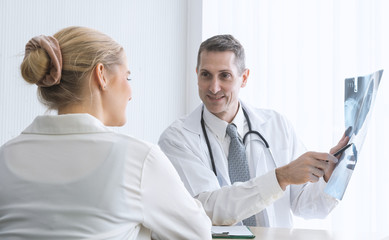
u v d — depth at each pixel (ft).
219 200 5.15
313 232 4.64
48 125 3.17
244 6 9.86
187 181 5.67
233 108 6.08
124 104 3.45
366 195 8.14
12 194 2.98
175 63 10.55
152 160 3.13
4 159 3.14
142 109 9.93
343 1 8.56
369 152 8.14
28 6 8.45
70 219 2.85
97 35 3.33
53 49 3.18
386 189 7.99
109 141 3.08
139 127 9.87
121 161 3.01
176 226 3.24
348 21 8.53
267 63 9.45
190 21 10.68
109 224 2.89
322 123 8.77
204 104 6.14
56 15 8.79
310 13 9.01
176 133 6.14
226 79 5.77
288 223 6.00
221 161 5.90
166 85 10.37
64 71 3.22
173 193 3.19
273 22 9.39
